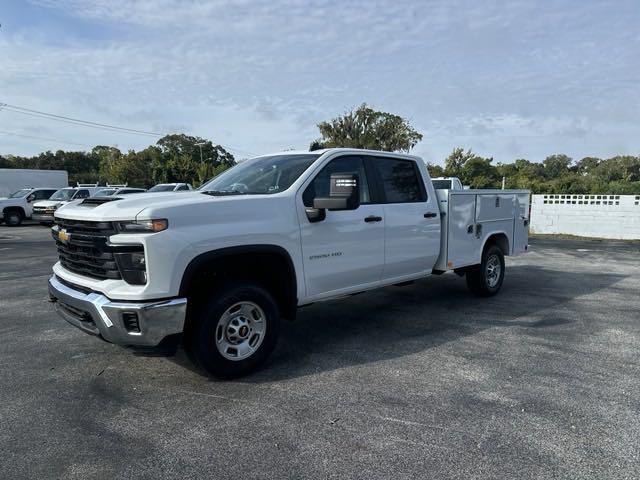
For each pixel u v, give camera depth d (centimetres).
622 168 7275
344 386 380
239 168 516
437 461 274
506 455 280
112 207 356
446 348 473
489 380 391
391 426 315
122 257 343
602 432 307
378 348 473
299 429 312
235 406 346
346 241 467
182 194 414
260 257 404
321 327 548
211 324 372
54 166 8481
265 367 422
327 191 459
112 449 288
